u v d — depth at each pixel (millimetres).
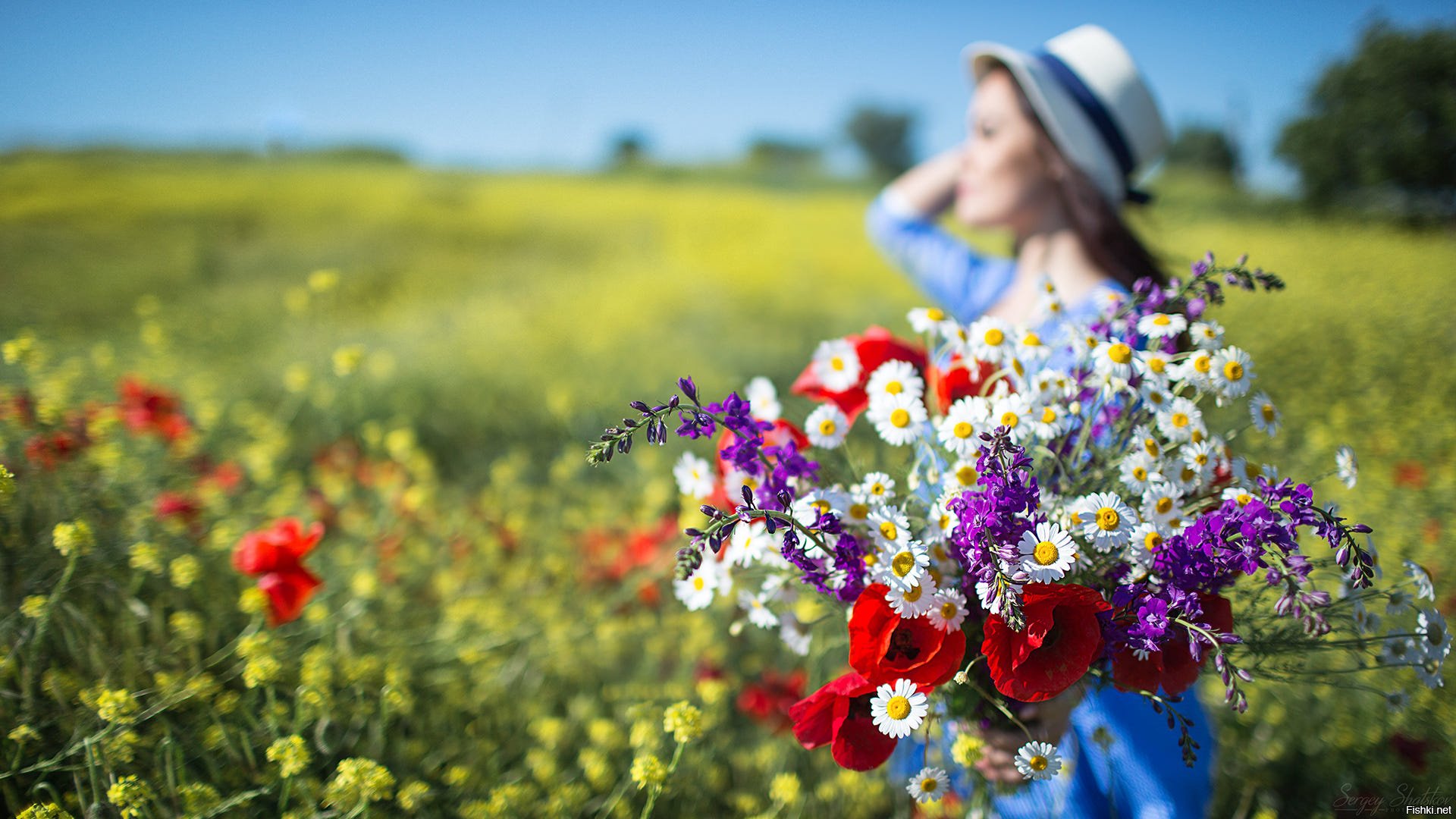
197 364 4871
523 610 2693
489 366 5641
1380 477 2932
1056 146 1582
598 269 12922
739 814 1909
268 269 12844
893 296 9781
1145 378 1073
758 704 2125
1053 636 1000
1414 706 1816
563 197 26938
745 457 1065
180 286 10906
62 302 8492
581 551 3211
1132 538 972
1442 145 15422
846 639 1425
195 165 34500
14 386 2398
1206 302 1154
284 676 1782
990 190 1643
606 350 6449
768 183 41375
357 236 17656
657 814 1854
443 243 17438
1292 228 11047
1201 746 1293
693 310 8695
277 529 1746
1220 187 16953
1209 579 948
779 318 8344
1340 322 5227
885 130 54750
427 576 2801
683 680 2355
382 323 7562
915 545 972
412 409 4617
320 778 1633
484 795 1826
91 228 16922
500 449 4508
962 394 1147
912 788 1048
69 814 1275
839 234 17234
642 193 29328
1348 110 16297
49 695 1538
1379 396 3979
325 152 43969
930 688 1027
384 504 3006
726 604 2506
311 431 4234
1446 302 5902
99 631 1648
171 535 2070
